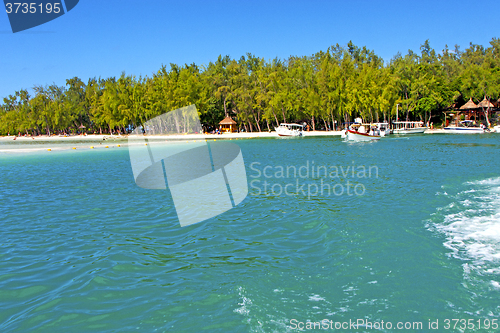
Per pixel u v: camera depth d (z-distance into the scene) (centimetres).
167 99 6606
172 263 676
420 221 902
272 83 7069
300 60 7544
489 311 484
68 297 547
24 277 625
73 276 625
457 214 954
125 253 731
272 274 615
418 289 550
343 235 815
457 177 1602
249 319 475
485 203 1072
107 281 600
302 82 7000
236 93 7538
